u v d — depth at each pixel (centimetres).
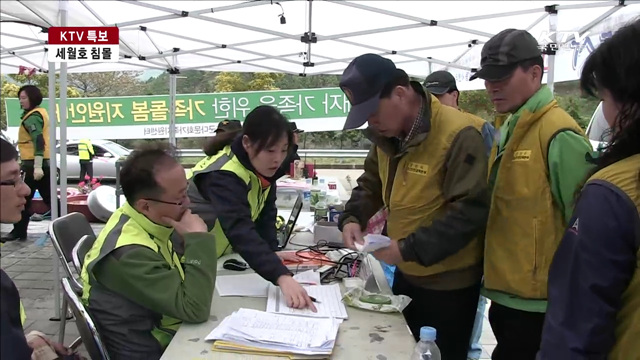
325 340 128
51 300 368
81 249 208
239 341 129
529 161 155
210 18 433
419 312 176
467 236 145
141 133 886
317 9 419
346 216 196
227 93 855
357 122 145
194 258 148
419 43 523
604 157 93
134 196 147
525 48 159
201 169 186
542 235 154
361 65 147
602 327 85
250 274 188
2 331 100
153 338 148
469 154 150
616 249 84
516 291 159
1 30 508
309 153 902
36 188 535
